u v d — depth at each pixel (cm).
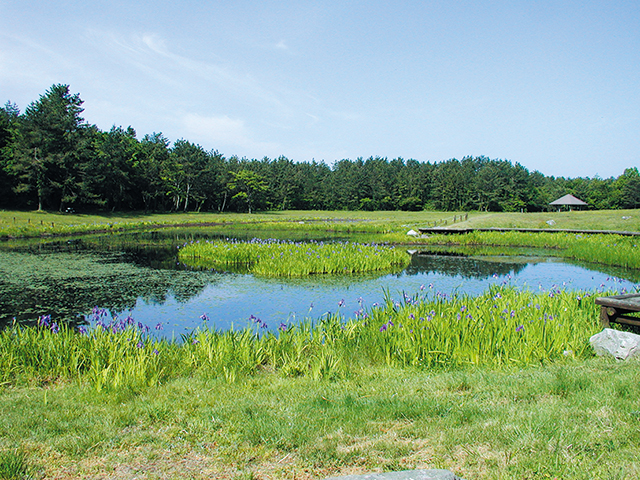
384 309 1010
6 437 471
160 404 563
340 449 427
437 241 3375
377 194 11862
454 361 725
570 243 2966
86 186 5891
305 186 12169
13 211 5406
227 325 1108
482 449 413
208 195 9200
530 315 868
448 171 12238
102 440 461
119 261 2231
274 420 499
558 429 436
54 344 763
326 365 698
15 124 6156
